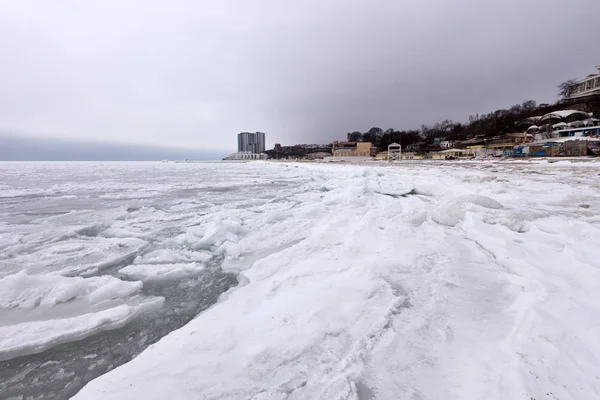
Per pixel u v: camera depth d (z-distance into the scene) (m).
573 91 55.81
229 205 10.07
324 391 1.75
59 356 2.54
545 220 5.09
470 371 1.86
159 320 3.10
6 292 3.50
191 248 5.55
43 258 5.02
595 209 5.89
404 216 6.24
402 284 3.16
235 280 4.07
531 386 1.62
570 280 2.96
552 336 2.04
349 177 16.52
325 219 6.64
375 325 2.41
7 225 7.49
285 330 2.42
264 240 5.43
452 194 8.70
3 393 2.15
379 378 1.86
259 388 1.83
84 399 1.80
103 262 4.83
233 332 2.47
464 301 2.78
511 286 3.05
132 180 23.72
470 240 4.68
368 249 4.33
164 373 2.00
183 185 18.30
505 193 7.89
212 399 1.75
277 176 26.84
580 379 1.67
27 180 24.02
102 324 2.95
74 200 12.10
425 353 2.07
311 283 3.32
